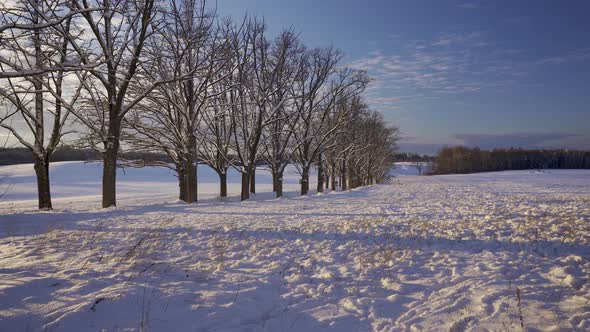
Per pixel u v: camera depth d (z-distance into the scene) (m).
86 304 4.56
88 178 63.06
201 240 8.77
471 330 4.12
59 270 6.02
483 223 10.23
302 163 30.02
